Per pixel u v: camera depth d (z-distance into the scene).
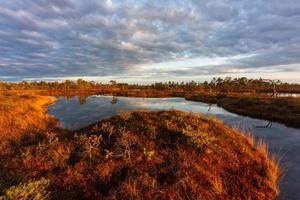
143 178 7.53
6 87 97.75
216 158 9.04
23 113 21.78
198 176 7.82
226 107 36.56
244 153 10.02
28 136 14.19
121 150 9.15
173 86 117.81
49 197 6.51
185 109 34.75
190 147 9.40
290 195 8.05
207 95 60.47
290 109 27.11
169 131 10.89
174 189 7.19
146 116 12.89
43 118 22.28
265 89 105.38
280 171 9.97
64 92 88.25
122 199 6.75
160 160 8.66
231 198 7.34
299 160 11.59
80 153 8.98
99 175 7.75
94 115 27.56
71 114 28.62
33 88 114.06
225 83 111.69
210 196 7.13
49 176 7.58
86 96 67.44
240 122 23.31
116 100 51.69
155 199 6.84
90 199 6.86
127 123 11.78
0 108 21.77
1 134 13.62
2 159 8.79
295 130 19.12
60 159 8.67
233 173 8.53
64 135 11.69
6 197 5.64
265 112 28.41
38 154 8.93
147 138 10.20
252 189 7.89
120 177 7.84
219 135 11.46
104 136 10.45
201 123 12.54
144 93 79.12
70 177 7.59
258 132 18.39
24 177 7.29
